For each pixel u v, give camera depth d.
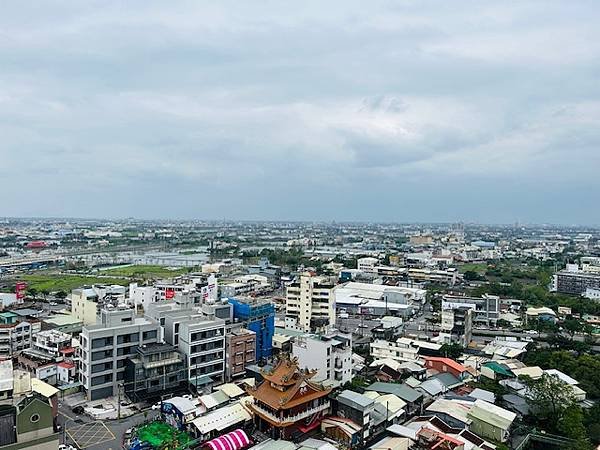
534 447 87.88
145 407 94.62
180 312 115.81
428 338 154.00
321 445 75.12
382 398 95.44
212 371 108.19
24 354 117.88
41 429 67.62
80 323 149.25
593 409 93.00
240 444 77.06
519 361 129.62
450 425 89.94
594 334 165.25
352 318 196.62
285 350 132.88
